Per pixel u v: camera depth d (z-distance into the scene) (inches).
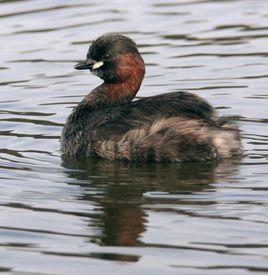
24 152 645.9
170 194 550.9
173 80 790.5
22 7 990.4
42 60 852.0
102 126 628.1
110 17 954.7
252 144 647.1
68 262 464.8
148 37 896.9
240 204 530.9
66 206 537.6
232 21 936.9
